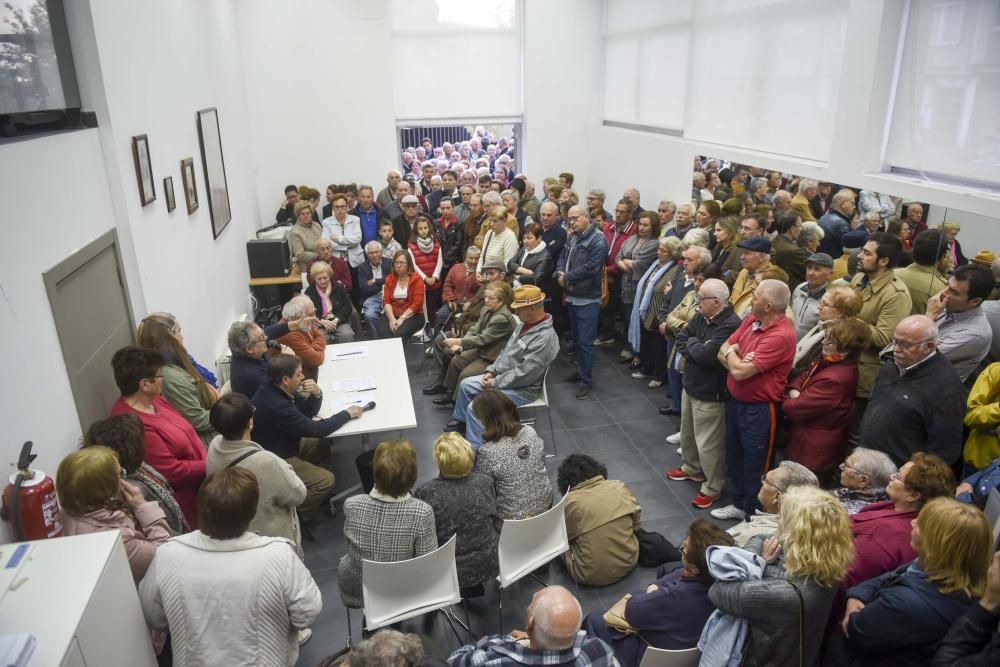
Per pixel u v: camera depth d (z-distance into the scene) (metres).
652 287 5.16
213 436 3.28
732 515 3.66
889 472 2.54
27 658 1.42
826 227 4.27
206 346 4.75
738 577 1.98
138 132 3.53
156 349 3.15
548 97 8.70
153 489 2.46
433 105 8.61
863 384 3.50
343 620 3.02
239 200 6.62
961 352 2.99
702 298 3.61
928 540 1.89
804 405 3.27
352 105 8.06
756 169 5.15
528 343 4.26
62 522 2.08
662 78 7.09
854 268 3.91
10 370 2.14
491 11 8.40
